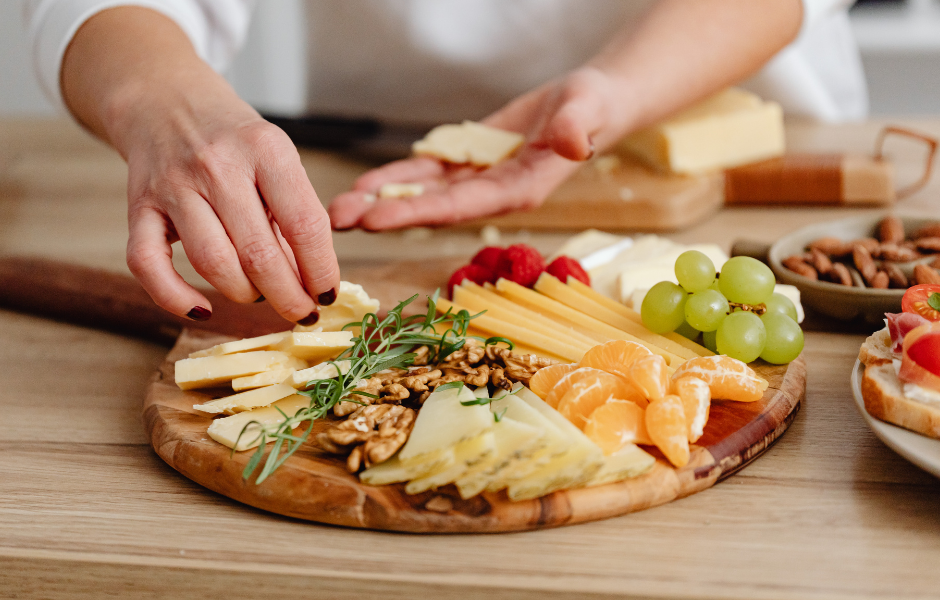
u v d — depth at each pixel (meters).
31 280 1.42
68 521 0.85
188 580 0.78
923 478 0.86
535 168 1.62
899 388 0.84
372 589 0.75
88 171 2.23
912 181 1.85
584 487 0.82
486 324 1.13
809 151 2.03
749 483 0.87
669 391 0.89
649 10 1.87
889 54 3.25
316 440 0.91
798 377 1.01
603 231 1.76
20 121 2.71
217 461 0.88
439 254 1.67
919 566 0.73
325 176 2.08
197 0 1.94
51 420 1.09
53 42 1.52
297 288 0.97
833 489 0.85
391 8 2.26
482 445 0.78
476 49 2.27
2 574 0.81
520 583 0.73
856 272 1.22
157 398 1.04
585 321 1.16
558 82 1.80
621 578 0.73
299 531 0.82
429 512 0.79
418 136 2.12
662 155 1.86
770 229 1.69
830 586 0.71
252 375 1.02
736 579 0.73
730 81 1.87
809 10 1.87
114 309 1.34
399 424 0.86
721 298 1.03
